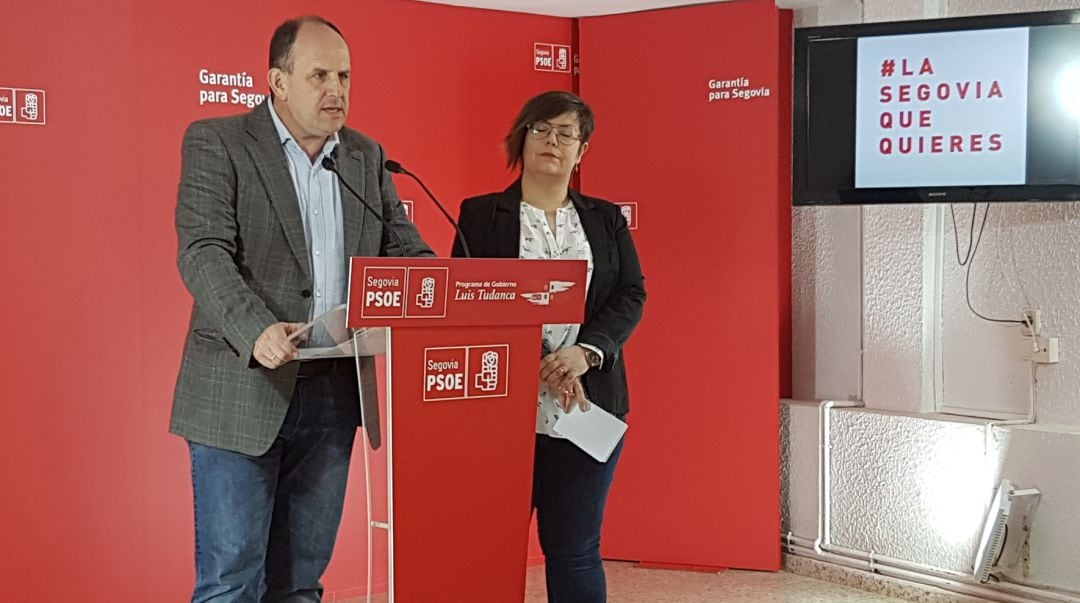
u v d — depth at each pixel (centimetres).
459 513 267
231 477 286
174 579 434
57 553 411
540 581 493
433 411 261
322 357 272
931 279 468
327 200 302
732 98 500
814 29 447
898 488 465
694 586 484
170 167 427
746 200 500
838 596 466
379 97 471
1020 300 441
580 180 526
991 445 431
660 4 505
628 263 341
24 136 401
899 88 436
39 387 407
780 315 534
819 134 450
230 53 437
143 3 420
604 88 518
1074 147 410
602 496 322
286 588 306
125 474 423
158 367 428
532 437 276
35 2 401
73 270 411
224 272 273
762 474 502
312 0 454
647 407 515
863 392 493
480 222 331
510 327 270
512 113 507
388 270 248
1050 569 414
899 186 439
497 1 488
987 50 421
